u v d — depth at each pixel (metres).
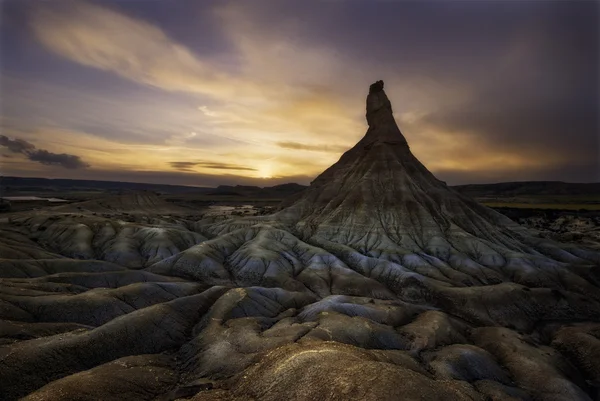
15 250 75.94
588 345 51.62
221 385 33.44
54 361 36.19
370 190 115.00
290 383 28.23
